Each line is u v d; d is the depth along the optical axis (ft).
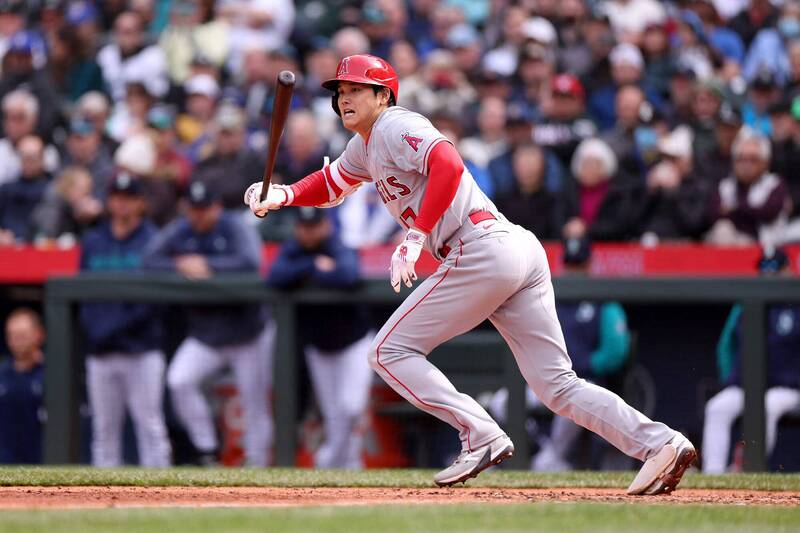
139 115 134.92
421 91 123.54
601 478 65.26
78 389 93.04
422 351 51.29
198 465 91.91
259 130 122.31
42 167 122.62
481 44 141.79
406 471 72.38
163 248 97.40
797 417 85.51
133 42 146.10
